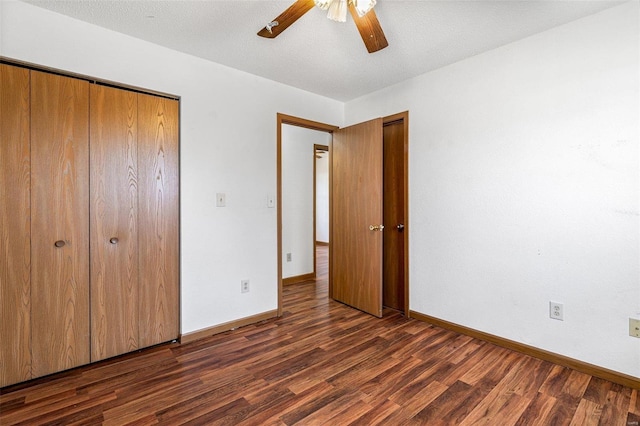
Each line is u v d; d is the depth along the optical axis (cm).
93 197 214
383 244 344
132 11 195
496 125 243
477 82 253
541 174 221
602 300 198
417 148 296
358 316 310
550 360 217
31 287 195
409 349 238
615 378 192
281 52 247
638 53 184
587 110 202
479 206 254
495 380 196
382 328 279
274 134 306
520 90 230
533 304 226
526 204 229
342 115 371
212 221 266
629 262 188
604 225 197
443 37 224
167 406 171
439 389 186
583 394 181
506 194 239
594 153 200
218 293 271
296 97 323
